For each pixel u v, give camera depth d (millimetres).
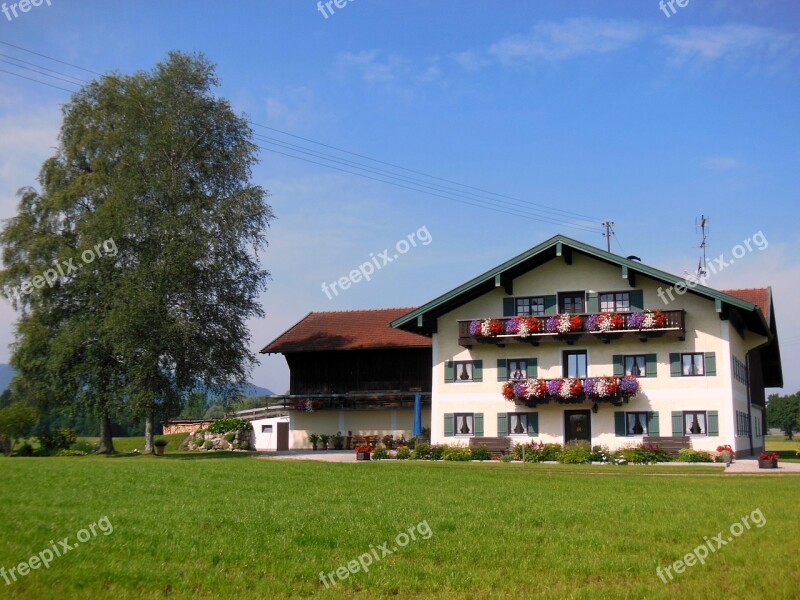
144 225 41531
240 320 44875
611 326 38094
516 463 35062
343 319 52750
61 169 46531
